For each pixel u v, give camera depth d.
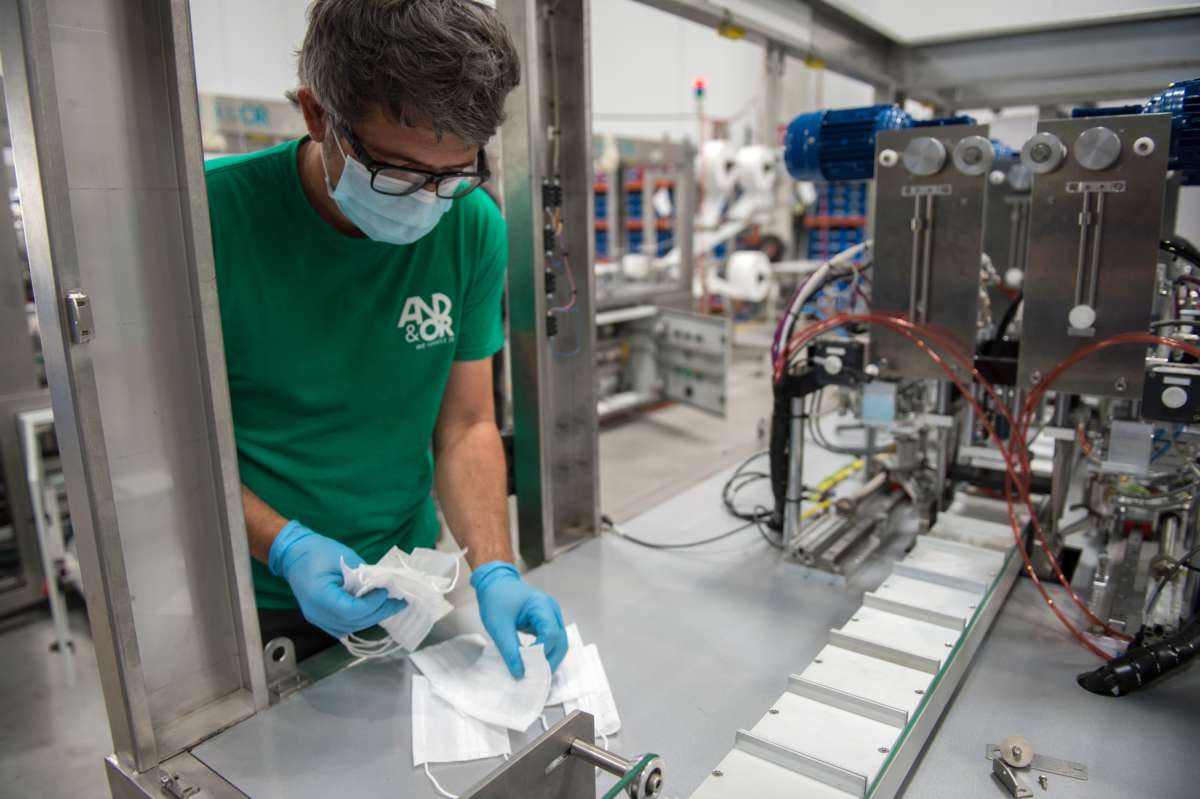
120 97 0.75
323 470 1.09
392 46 0.70
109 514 0.77
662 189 5.57
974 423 1.54
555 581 1.29
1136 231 1.03
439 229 1.06
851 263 1.37
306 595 0.92
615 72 6.23
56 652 2.49
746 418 4.48
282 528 0.98
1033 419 1.56
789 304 1.36
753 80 7.19
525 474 1.35
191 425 0.86
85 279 0.76
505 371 1.80
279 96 2.37
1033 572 1.22
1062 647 1.12
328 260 0.99
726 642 1.10
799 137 1.43
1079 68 1.89
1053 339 1.11
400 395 1.11
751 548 1.42
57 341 0.72
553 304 1.36
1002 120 2.73
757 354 5.71
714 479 1.78
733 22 1.59
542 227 1.26
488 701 0.92
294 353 1.00
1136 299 1.05
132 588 0.85
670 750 0.87
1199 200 2.10
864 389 1.31
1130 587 1.25
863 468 1.79
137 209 0.78
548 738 0.68
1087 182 1.04
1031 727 0.95
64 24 0.71
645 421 4.47
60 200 0.69
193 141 0.78
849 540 1.37
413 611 0.99
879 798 0.79
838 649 1.01
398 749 0.87
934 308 1.22
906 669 0.96
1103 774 0.87
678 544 1.44
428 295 1.08
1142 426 1.08
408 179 0.83
